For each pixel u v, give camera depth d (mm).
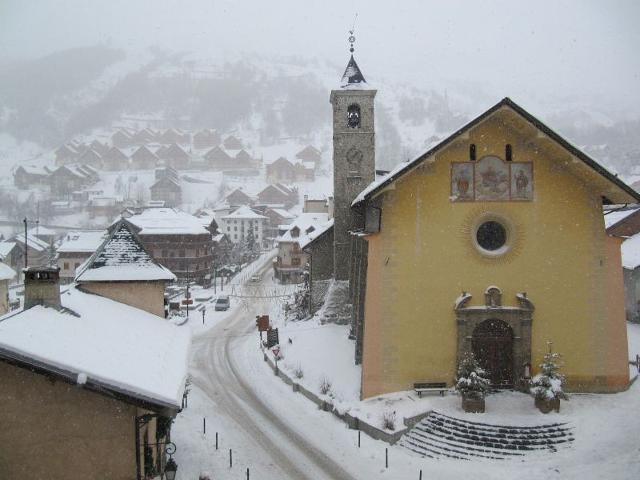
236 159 190625
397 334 27141
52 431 13609
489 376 27422
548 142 26219
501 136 27234
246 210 127312
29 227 131125
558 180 27297
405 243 27219
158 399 13469
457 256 27266
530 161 27266
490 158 27250
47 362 12617
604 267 27406
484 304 27156
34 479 13562
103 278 24828
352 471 21031
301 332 42594
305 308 51375
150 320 23953
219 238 99625
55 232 126125
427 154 25609
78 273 26297
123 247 26016
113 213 142625
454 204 27250
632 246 46375
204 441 23844
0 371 13445
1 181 177250
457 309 26781
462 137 26031
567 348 27203
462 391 24656
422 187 27266
